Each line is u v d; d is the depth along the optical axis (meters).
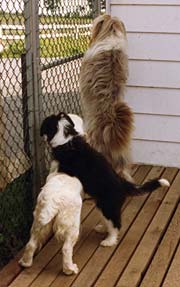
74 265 2.53
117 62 3.49
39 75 2.97
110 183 2.76
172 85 3.98
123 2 3.93
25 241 2.95
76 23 3.81
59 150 2.75
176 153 4.09
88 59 3.53
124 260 2.66
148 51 3.97
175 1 3.84
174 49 3.92
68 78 3.69
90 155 2.76
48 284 2.45
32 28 2.87
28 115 2.98
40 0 3.14
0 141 2.92
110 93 3.44
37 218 2.45
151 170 4.02
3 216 2.88
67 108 3.70
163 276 2.52
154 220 3.13
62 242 2.69
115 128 3.30
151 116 4.07
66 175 2.61
